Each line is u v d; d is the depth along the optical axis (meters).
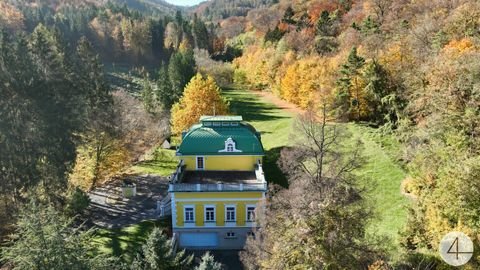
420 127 47.44
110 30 168.50
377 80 61.06
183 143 49.59
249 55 133.38
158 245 31.31
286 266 22.64
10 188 50.38
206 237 45.28
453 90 42.19
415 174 38.69
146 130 77.19
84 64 78.69
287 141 68.88
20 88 53.56
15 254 27.75
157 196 58.91
